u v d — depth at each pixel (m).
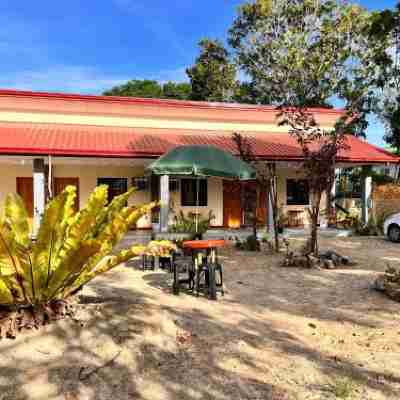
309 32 36.78
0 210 17.19
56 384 3.95
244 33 38.62
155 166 10.90
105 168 18.25
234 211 19.83
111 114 18.03
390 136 25.30
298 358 4.85
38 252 4.70
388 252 13.45
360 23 33.84
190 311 6.50
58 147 13.94
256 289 8.33
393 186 20.52
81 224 4.70
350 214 19.56
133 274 9.82
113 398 3.81
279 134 20.09
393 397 3.96
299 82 37.00
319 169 11.48
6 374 4.05
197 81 44.31
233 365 4.59
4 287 4.52
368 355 4.98
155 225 17.75
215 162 11.01
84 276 5.33
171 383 4.12
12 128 16.28
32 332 4.77
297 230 18.25
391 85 21.11
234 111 19.64
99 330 4.95
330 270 10.38
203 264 7.78
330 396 3.96
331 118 20.89
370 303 7.29
